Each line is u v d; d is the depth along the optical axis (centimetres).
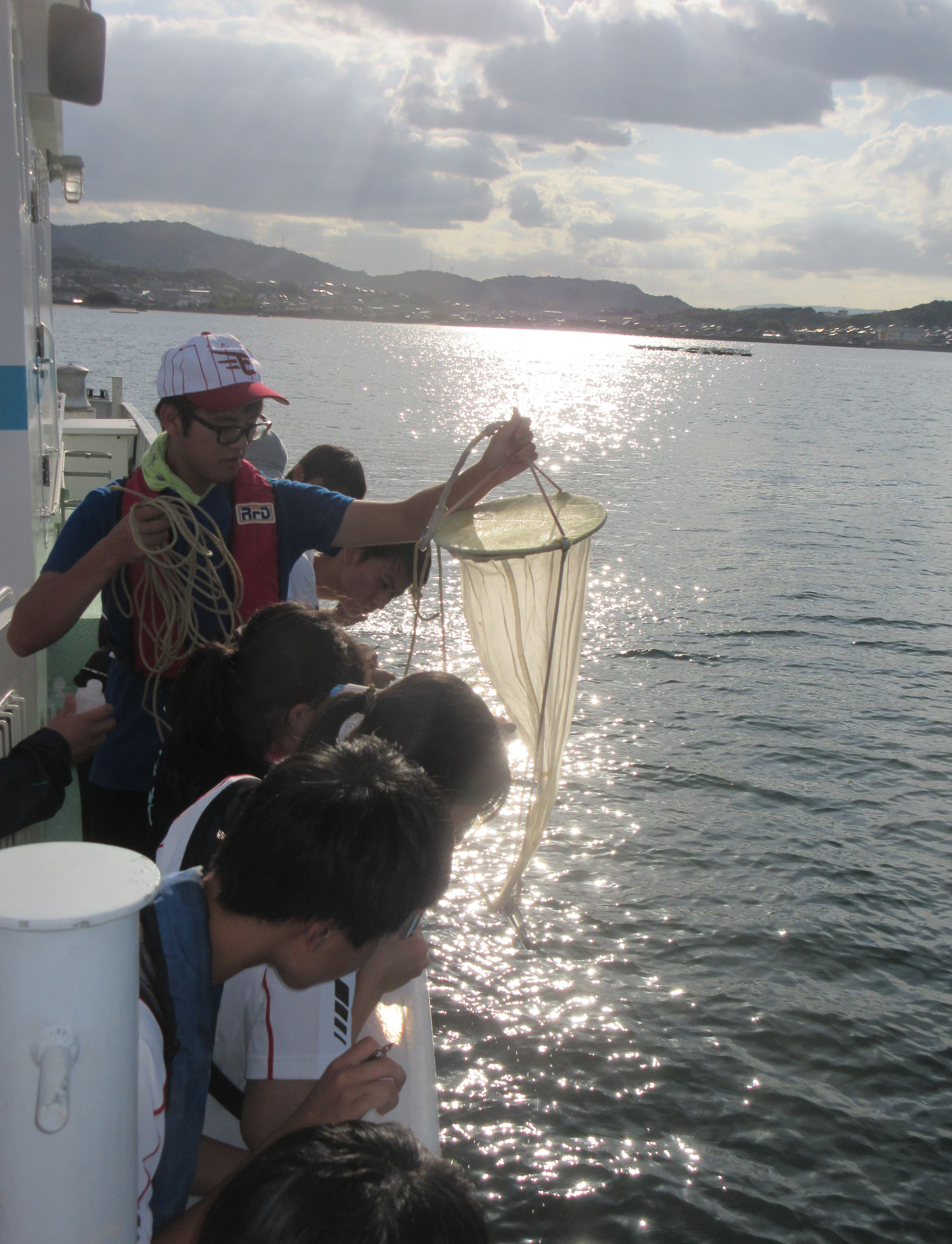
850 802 858
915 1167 493
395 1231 100
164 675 258
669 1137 505
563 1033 571
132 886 98
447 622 1272
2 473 387
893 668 1221
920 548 1941
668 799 849
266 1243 101
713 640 1295
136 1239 109
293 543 271
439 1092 524
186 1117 123
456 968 621
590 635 1294
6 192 365
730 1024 584
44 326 530
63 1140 97
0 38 354
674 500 2411
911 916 695
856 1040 574
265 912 120
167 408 247
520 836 775
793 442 4038
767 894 714
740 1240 451
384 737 172
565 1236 448
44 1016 94
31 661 338
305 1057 147
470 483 235
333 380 6372
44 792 210
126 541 236
